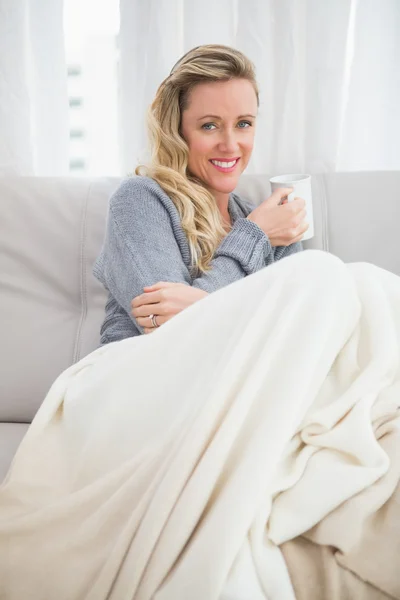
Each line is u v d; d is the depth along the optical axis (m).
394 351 0.85
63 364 1.38
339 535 0.73
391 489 0.75
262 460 0.73
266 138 1.78
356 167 1.82
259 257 1.33
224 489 0.73
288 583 0.71
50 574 0.84
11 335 1.39
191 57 1.37
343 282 0.83
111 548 0.80
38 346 1.38
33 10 1.71
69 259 1.46
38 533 0.87
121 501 0.80
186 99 1.38
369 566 0.73
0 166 1.75
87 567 0.81
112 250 1.30
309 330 0.79
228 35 1.74
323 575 0.74
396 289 0.93
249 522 0.71
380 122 1.80
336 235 1.50
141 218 1.29
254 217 1.37
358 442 0.76
